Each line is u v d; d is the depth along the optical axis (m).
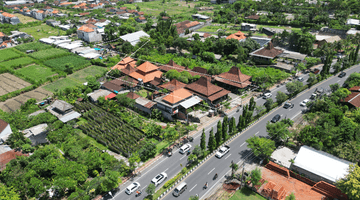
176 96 125.94
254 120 123.12
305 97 145.00
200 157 99.38
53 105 130.38
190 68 181.88
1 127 111.81
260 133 113.81
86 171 87.81
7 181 83.81
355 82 145.88
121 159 94.94
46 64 198.50
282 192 81.12
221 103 137.62
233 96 147.38
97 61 199.88
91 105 138.62
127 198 82.12
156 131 111.94
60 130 112.38
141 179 90.06
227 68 180.38
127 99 135.12
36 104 139.88
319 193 82.94
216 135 102.81
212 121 124.62
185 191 84.19
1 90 160.12
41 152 96.38
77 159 93.50
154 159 100.38
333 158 91.06
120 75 173.50
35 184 79.75
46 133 112.88
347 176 76.75
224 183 87.62
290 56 191.25
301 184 86.88
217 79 156.00
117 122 123.12
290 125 107.75
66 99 142.00
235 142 108.81
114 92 149.38
